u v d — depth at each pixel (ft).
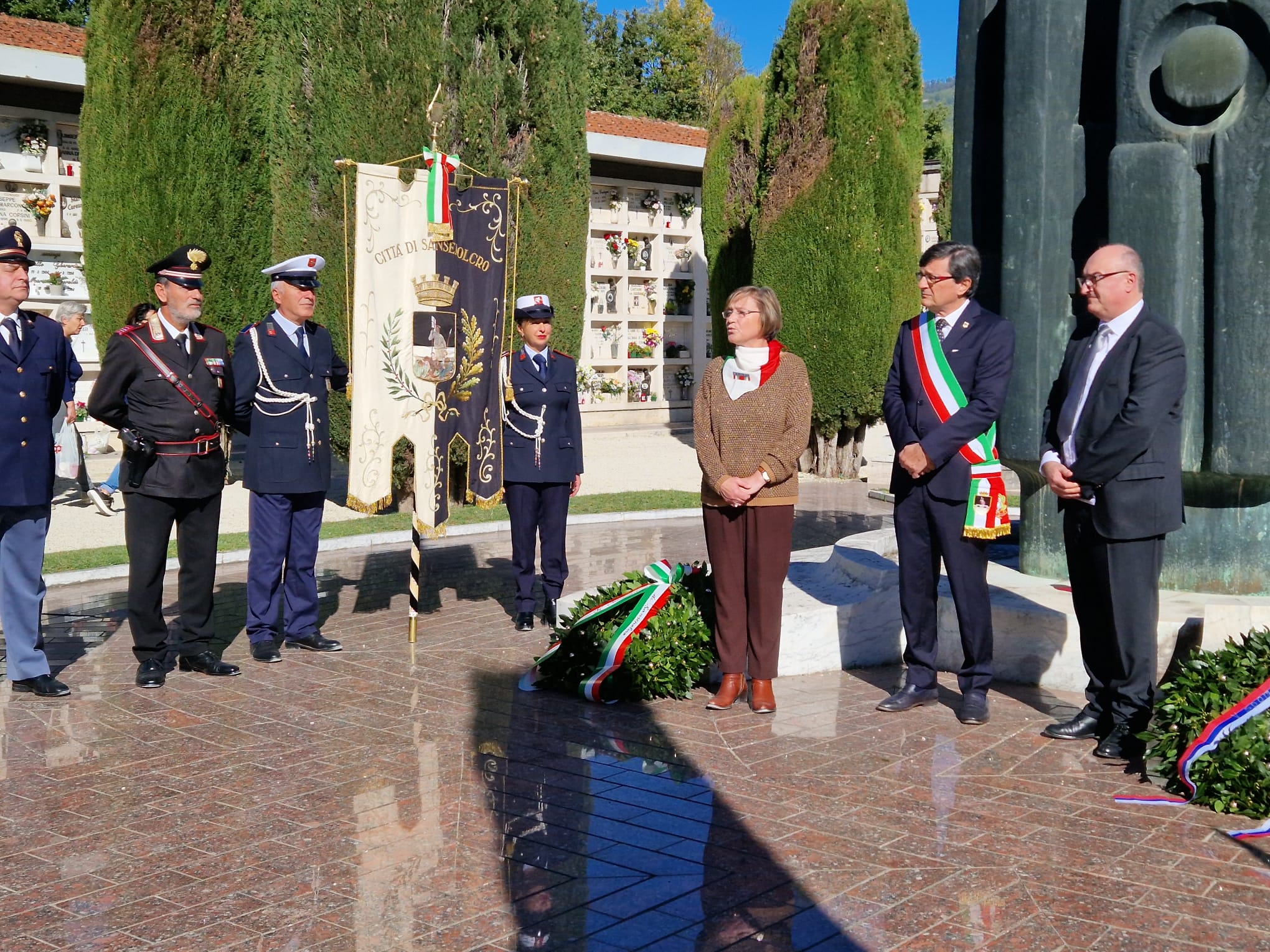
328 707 18.33
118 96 43.42
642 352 78.18
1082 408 15.66
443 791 14.52
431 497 22.43
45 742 16.60
